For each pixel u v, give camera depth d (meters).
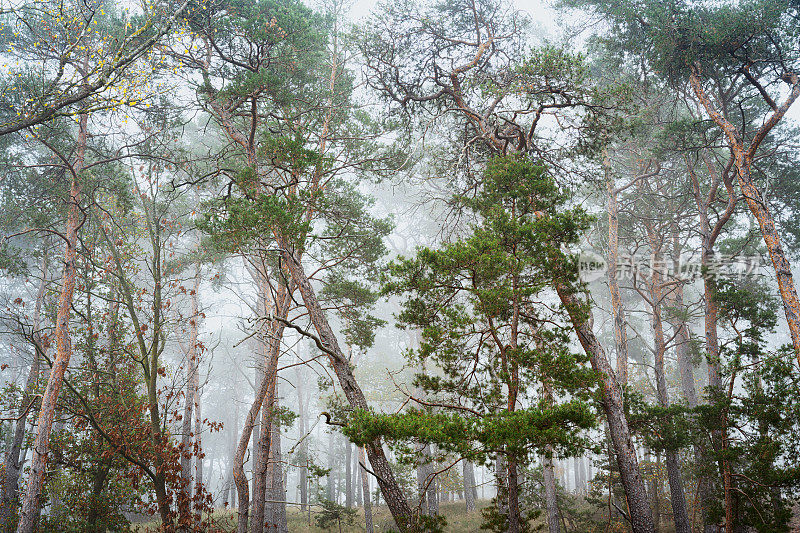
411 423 8.15
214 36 12.14
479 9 14.17
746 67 13.17
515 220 9.48
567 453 8.18
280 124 13.63
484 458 7.76
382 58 13.71
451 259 8.94
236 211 10.30
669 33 13.22
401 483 22.39
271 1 12.06
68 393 15.02
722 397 13.30
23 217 15.50
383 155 14.78
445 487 24.61
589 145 12.34
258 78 11.17
